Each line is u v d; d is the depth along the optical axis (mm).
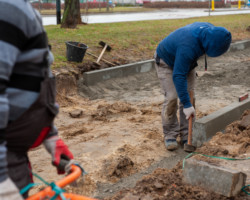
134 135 5176
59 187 1510
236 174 3010
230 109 5344
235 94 7461
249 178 3408
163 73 4379
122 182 3791
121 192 3324
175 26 15305
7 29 1303
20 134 1479
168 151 4605
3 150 1259
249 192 3172
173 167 3879
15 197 1293
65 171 1767
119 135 5172
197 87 8117
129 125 5652
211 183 3115
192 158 3359
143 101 7148
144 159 4340
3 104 1263
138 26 14969
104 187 3674
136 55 10289
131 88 8258
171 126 4621
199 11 31328
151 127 5539
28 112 1462
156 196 3111
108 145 4758
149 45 11344
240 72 9562
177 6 40125
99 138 5051
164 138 4719
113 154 4410
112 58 9602
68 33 11859
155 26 15125
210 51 3791
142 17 22297
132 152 4508
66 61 8422
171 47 4094
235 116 5445
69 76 7664
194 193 3109
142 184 3363
